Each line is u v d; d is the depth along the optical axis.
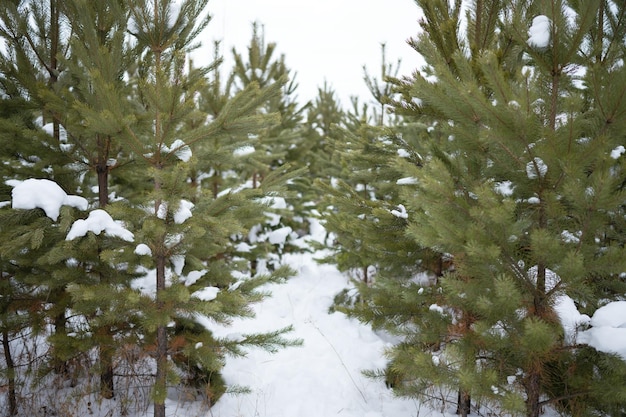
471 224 2.56
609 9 3.49
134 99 4.57
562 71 2.79
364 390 4.82
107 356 3.86
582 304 3.15
